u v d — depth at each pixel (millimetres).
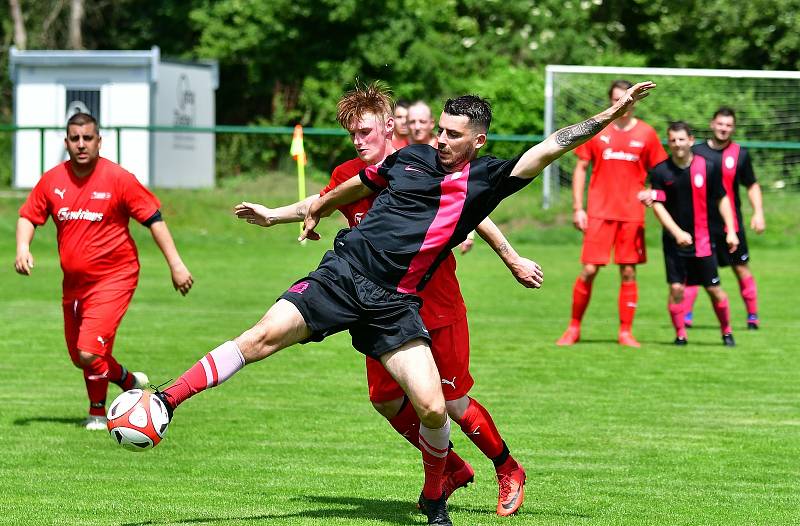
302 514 14242
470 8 86938
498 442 14344
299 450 18234
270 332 12914
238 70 87250
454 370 14273
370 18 81125
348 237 13359
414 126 25391
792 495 15492
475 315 35938
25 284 42500
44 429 19828
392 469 17016
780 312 37031
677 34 86312
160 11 89500
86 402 22391
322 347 29828
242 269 47406
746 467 17203
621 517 14211
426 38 82500
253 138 66500
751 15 81812
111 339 20047
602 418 20828
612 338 31188
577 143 12898
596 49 87188
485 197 13164
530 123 79375
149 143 66875
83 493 15336
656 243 58125
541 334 31828
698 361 27328
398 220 13234
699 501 15117
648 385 24219
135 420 12617
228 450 18234
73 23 87562
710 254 29453
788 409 21797
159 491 15508
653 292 42094
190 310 35938
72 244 19938
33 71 69062
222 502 14883
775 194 60938
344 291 13031
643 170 29484
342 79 81688
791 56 82812
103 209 19906
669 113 67188
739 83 67000
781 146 57812
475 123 13156
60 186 19969
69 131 19672
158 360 26641
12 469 16828
